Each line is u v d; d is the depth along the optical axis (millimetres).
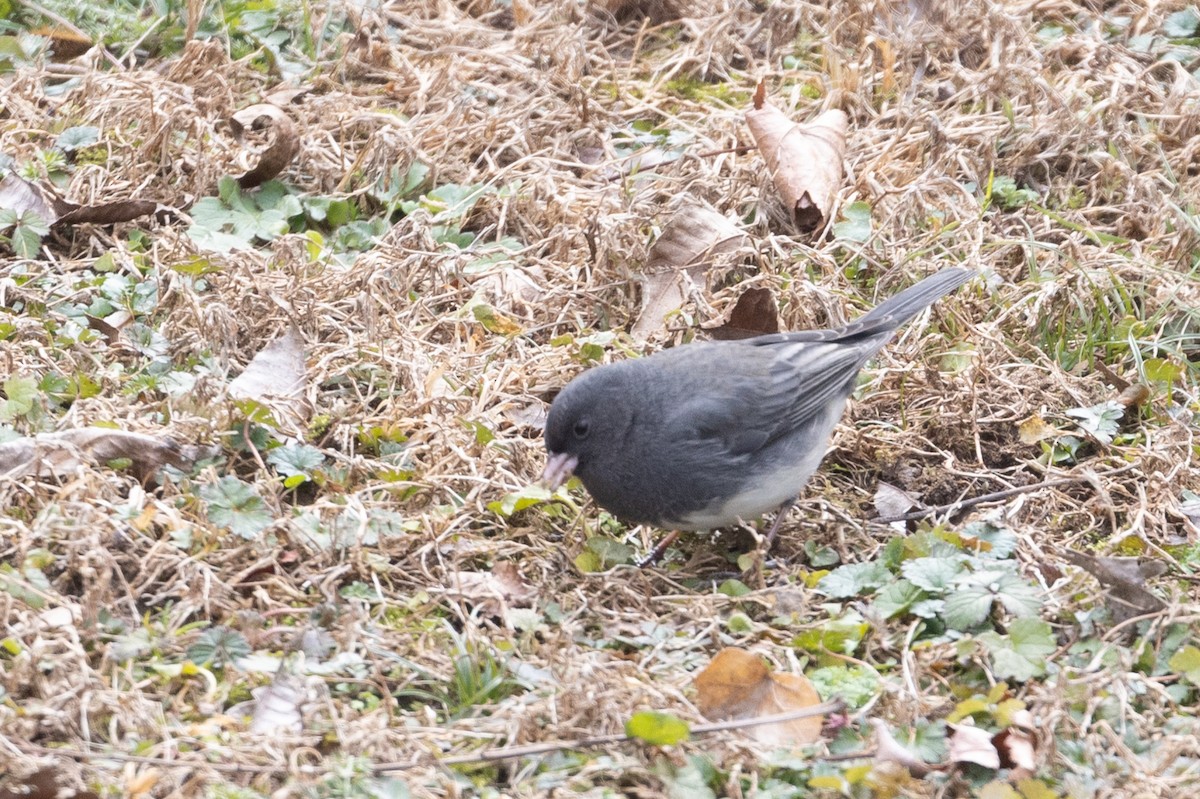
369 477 9375
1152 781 6785
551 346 10922
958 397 10539
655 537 9422
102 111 12906
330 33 14906
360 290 11172
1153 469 9812
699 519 8812
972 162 13188
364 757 6746
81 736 6840
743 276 11758
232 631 7629
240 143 12648
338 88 14117
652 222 12156
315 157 12742
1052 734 7047
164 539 8273
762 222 12352
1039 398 10680
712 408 8562
